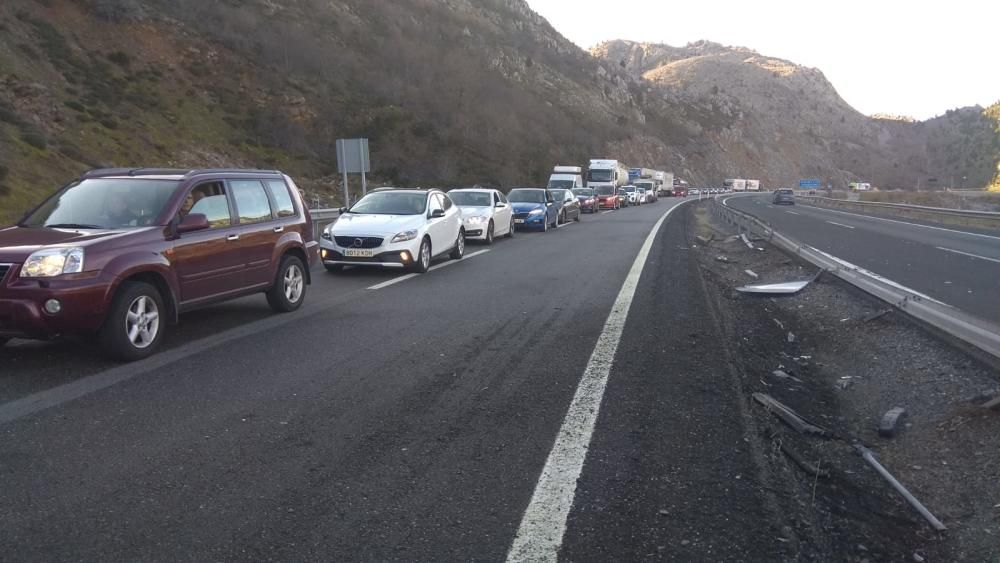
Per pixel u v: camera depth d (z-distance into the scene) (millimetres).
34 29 37594
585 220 32312
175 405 5508
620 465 4473
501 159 59562
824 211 45094
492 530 3635
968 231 26359
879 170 199000
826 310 10227
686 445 4809
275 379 6258
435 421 5242
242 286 8453
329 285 11922
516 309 9742
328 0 75250
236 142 41688
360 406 5559
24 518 3674
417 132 55844
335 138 49000
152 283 7219
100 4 43562
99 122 33781
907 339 7977
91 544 3426
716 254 18172
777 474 4379
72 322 6223
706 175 131875
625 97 136000
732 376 6484
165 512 3764
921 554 3736
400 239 13000
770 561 3385
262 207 8992
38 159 26219
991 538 3836
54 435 4836
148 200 7547
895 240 21516
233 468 4348
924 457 4984
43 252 6215
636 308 9844
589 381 6281
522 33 132625
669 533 3629
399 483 4176
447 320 8969
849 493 4387
